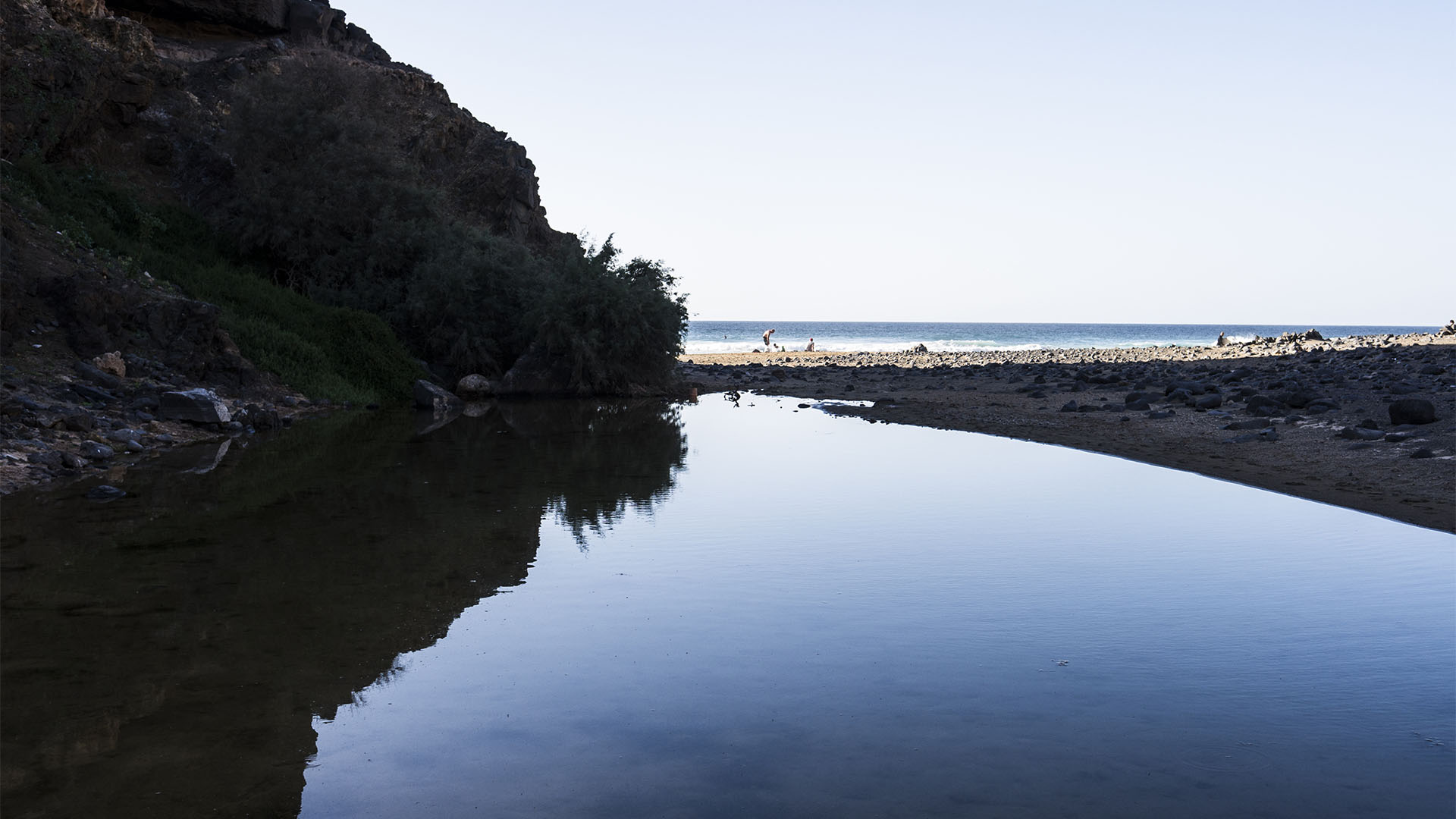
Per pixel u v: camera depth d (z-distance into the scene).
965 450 16.72
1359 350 36.19
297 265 32.09
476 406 27.11
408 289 31.86
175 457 14.57
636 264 33.72
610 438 18.92
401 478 13.10
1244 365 33.81
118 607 6.82
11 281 18.52
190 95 36.19
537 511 10.75
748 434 19.78
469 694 5.23
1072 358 51.56
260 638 6.19
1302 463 13.69
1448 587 7.42
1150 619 6.61
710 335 168.12
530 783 4.14
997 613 6.79
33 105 25.66
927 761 4.33
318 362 25.92
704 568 8.13
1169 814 3.80
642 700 5.13
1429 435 14.38
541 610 6.86
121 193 28.09
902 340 135.62
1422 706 4.99
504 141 49.03
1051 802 3.91
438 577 7.76
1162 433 17.80
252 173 31.53
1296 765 4.27
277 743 4.58
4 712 4.93
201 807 3.93
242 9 44.06
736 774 4.21
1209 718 4.84
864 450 16.78
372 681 5.43
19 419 14.34
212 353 21.77
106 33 31.08
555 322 31.14
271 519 10.07
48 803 3.94
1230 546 8.97
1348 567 8.09
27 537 9.02
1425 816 3.79
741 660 5.79
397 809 3.91
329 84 34.81
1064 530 9.77
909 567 8.15
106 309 19.75
